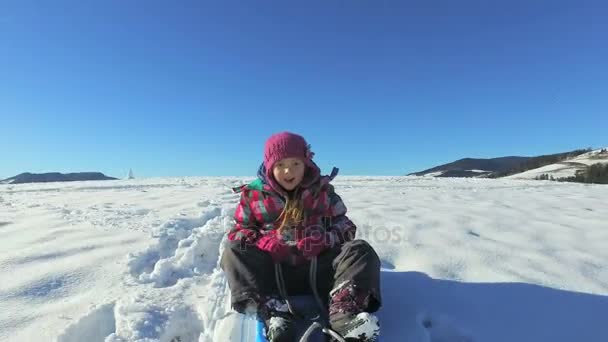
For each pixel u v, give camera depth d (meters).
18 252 3.66
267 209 2.48
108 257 3.48
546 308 2.45
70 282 2.99
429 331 2.27
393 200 7.00
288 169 2.42
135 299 2.64
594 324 2.31
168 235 3.94
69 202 7.35
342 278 2.12
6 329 2.36
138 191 9.43
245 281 2.19
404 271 2.96
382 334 2.16
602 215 5.51
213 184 11.71
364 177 17.47
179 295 2.73
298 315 2.19
